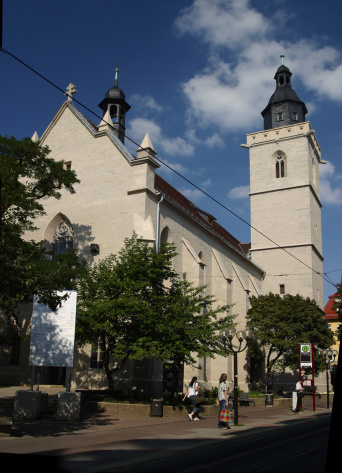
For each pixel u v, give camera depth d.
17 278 14.38
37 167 25.53
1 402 21.66
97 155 33.03
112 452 11.58
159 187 37.41
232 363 39.16
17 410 18.98
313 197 56.62
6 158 18.77
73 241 32.47
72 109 35.12
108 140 32.81
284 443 14.78
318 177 60.69
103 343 24.25
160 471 9.70
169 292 25.41
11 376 31.47
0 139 23.84
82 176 33.28
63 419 18.84
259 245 55.78
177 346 21.89
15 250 14.91
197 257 34.88
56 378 31.08
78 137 34.31
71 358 19.27
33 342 19.50
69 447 12.34
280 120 57.88
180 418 21.77
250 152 58.84
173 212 34.50
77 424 17.88
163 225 32.69
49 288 15.26
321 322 39.53
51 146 35.41
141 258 23.45
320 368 39.31
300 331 38.47
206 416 23.69
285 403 35.38
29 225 25.75
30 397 19.03
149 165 31.06
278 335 38.25
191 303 24.17
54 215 33.66
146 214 30.28
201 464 10.66
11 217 16.86
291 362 39.00
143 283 22.48
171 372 28.64
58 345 19.41
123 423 18.72
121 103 41.94
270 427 18.86
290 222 54.59
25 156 24.80
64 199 33.59
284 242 54.38
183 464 10.69
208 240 40.88
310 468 10.07
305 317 38.72
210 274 40.72
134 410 21.78
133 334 22.62
